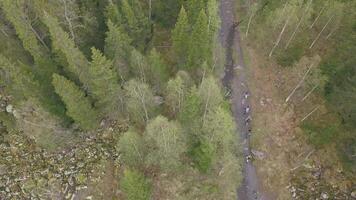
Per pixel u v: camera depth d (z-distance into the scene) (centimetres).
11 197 5391
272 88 6234
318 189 5469
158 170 5253
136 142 4491
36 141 5728
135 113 5012
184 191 5188
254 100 6116
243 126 5884
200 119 4494
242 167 5538
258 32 6675
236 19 6938
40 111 4981
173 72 6112
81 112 4978
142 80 4900
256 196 5353
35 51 4962
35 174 5512
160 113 5262
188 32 5409
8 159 5684
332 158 5647
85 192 5312
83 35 5350
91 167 5475
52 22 4331
